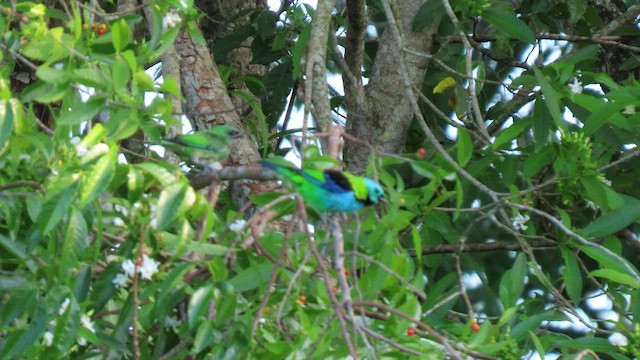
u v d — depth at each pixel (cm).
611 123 1089
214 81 1230
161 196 679
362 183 756
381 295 837
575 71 1135
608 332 987
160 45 870
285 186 785
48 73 743
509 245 1232
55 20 1072
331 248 767
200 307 714
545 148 1070
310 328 737
